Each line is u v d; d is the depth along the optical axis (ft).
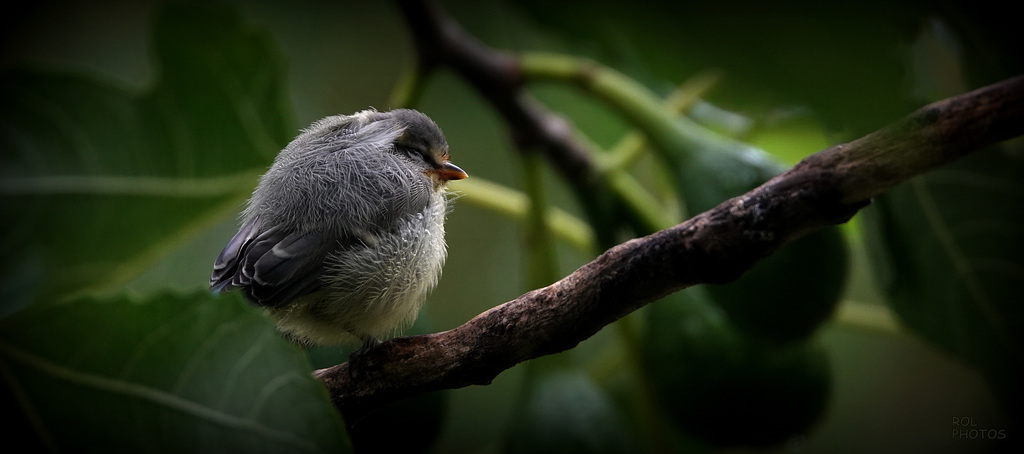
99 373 9.24
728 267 9.26
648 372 9.52
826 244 9.44
